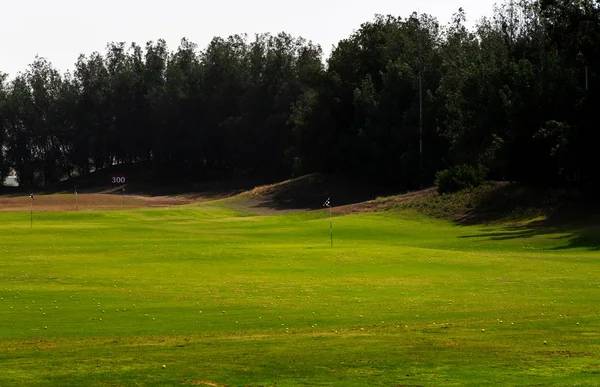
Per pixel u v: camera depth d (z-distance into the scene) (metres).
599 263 37.19
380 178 104.00
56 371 14.59
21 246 46.12
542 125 69.88
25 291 27.75
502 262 37.34
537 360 15.01
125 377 14.04
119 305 24.48
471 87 82.56
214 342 17.91
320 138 112.56
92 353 16.52
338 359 15.50
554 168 71.75
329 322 21.23
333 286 29.25
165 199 122.25
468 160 84.50
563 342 16.91
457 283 30.08
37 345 17.77
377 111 103.88
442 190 76.69
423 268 35.00
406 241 53.31
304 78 125.19
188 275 32.66
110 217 77.12
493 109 78.31
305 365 14.95
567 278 31.45
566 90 69.50
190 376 14.09
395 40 112.62
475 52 100.75
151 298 26.09
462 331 18.84
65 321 21.44
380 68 114.00
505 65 83.00
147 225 68.06
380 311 23.20
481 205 70.31
